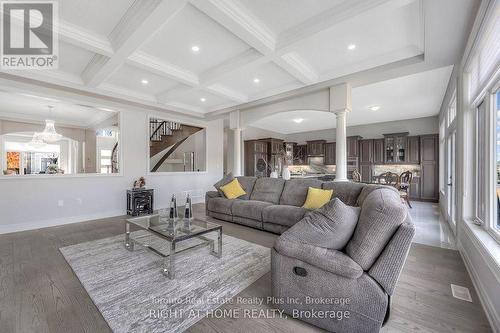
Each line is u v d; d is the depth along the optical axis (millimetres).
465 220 2689
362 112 6582
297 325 1608
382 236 1469
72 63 3473
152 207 5223
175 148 7434
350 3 2182
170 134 6848
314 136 9734
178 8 2102
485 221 2289
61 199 4297
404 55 3043
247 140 8805
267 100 4824
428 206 6082
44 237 3484
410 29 2586
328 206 1673
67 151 5422
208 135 6926
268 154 9141
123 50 2809
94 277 2246
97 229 3918
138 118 5359
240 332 1542
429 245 3148
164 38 2812
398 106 5922
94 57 3277
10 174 3930
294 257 1650
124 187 5125
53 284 2131
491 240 2033
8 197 3785
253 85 4355
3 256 2766
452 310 1767
